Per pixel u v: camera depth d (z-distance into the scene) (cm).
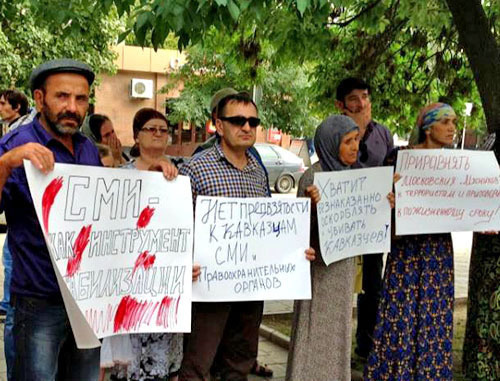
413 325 363
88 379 268
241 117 312
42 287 241
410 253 364
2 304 523
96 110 2295
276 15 477
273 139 2414
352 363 468
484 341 379
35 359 243
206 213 303
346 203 343
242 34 555
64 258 244
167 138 364
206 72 1677
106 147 397
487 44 399
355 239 348
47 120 246
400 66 640
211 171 315
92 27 509
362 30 595
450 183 362
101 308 260
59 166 237
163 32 297
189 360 317
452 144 396
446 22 526
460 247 1145
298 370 342
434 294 363
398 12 540
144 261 276
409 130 662
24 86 1155
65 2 389
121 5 315
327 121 345
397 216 355
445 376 368
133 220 271
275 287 320
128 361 336
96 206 254
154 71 2344
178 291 286
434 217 361
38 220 236
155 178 276
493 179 370
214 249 306
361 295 464
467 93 632
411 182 358
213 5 292
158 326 280
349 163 348
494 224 372
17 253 244
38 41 1111
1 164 221
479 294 386
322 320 344
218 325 318
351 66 610
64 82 238
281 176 1847
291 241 323
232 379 335
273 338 528
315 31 496
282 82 1712
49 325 245
